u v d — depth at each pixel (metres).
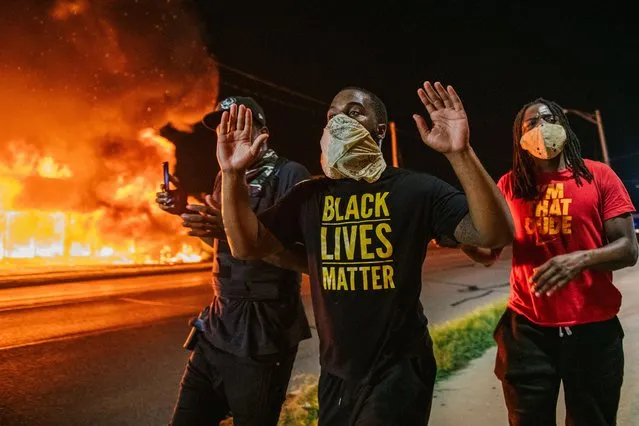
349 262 1.97
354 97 2.15
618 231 2.36
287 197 2.19
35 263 17.50
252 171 2.62
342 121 2.03
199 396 2.57
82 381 4.89
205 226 2.35
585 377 2.36
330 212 2.05
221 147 2.04
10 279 12.80
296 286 2.65
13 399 4.42
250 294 2.51
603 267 2.27
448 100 1.77
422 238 1.96
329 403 1.99
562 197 2.44
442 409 3.78
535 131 2.39
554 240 2.44
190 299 9.88
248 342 2.45
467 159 1.74
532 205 2.50
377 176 2.01
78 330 7.02
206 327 2.58
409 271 1.93
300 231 2.19
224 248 2.61
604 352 2.36
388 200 1.96
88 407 4.25
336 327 1.97
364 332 1.93
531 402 2.43
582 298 2.37
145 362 5.52
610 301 2.39
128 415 4.09
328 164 2.04
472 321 6.71
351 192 2.04
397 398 1.85
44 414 4.10
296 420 3.67
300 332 2.65
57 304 9.23
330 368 1.99
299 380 4.79
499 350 2.59
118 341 6.41
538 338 2.44
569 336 2.37
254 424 2.46
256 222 2.10
